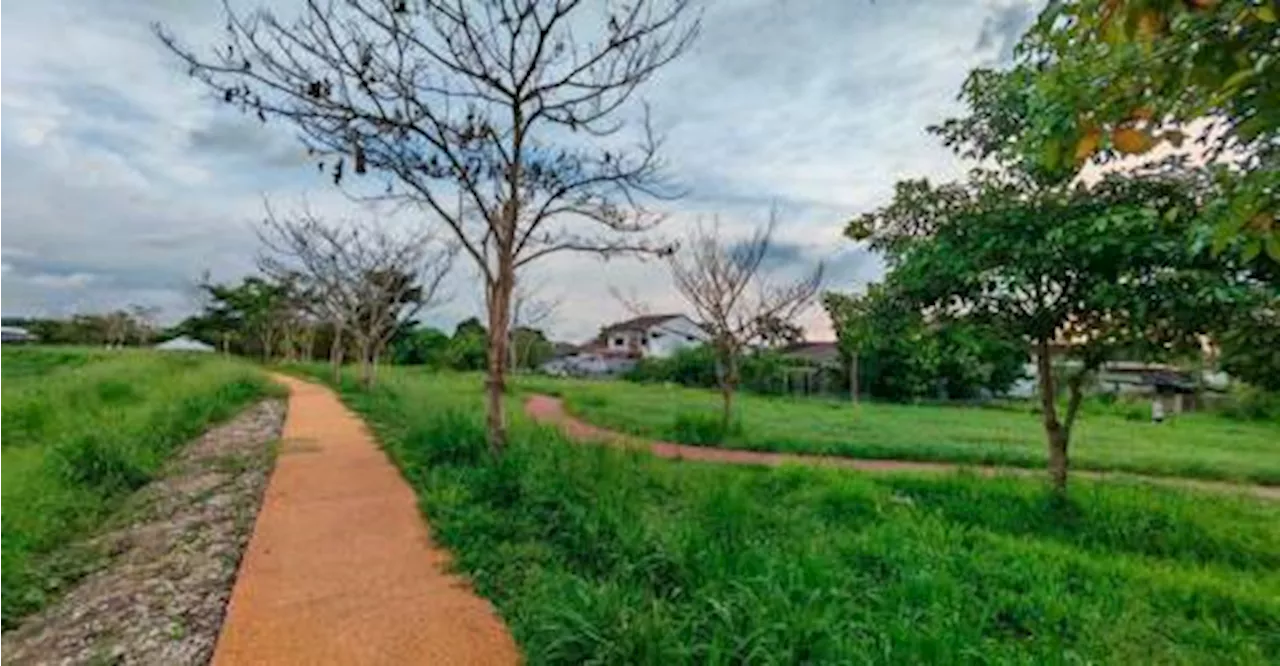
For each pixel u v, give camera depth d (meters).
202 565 6.54
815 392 41.53
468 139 10.37
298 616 5.33
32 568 6.70
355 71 9.73
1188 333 7.92
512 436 11.96
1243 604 6.20
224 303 58.62
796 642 4.15
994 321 9.36
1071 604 5.84
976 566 6.68
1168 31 1.95
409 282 30.09
